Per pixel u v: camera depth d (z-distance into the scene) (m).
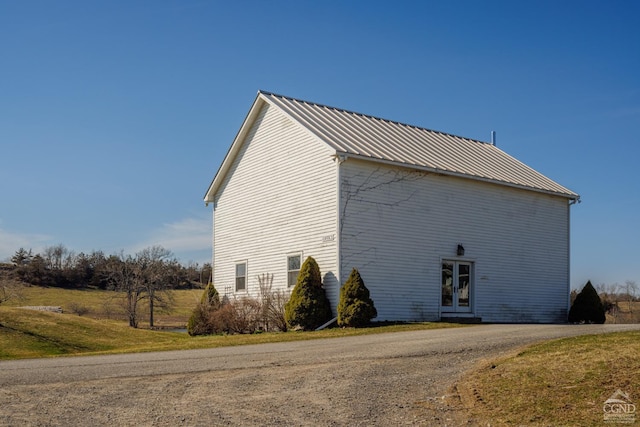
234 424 8.84
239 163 29.22
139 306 61.53
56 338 27.00
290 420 9.04
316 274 23.23
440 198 25.72
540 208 29.28
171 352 17.45
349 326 22.12
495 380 10.82
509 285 27.67
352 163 23.53
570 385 9.89
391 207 24.30
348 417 9.17
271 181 26.91
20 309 32.03
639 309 48.38
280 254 25.97
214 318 26.30
